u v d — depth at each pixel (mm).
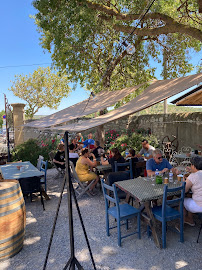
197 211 3414
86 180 5551
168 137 9688
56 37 7059
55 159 7340
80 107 7254
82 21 6828
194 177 3449
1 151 9891
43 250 3449
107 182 4559
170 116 9703
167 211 3537
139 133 11188
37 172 5344
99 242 3607
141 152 6695
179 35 8719
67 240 3711
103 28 8195
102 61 9320
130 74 9898
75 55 8016
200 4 5105
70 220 2611
